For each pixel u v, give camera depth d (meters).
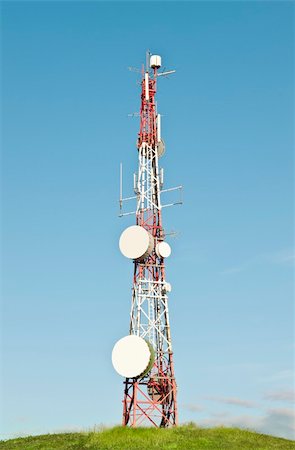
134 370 62.62
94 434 58.62
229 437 57.22
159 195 71.94
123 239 68.06
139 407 63.28
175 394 64.88
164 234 70.88
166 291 68.31
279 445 55.19
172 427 61.78
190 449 52.16
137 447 53.03
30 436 61.22
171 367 66.12
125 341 63.84
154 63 76.56
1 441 60.09
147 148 73.62
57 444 55.84
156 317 68.88
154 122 74.75
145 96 75.12
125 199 71.88
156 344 68.44
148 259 70.19
